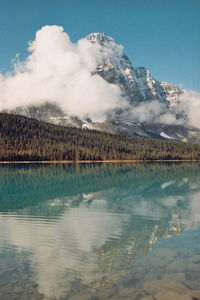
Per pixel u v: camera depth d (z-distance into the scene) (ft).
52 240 69.36
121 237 72.74
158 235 75.15
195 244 66.69
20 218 96.84
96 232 77.71
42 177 282.15
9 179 262.06
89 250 62.13
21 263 54.34
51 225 86.12
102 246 65.21
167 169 413.39
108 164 596.29
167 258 57.11
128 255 59.00
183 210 112.78
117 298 41.70
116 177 277.03
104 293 43.11
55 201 137.28
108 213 106.63
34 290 43.88
